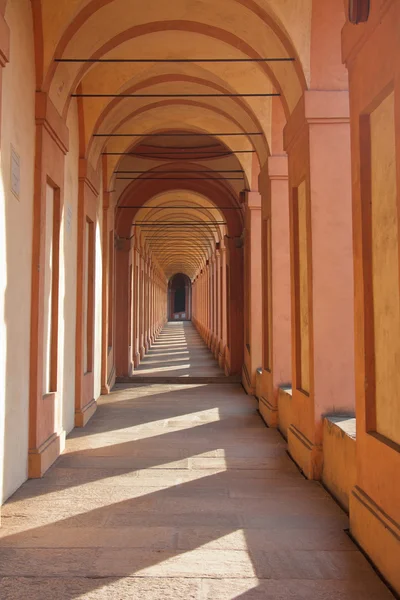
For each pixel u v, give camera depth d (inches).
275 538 185.9
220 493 234.5
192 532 191.0
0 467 211.9
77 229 373.1
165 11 310.8
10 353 223.5
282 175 385.7
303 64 266.1
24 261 243.4
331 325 260.8
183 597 145.4
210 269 1095.0
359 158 185.6
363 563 166.4
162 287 1999.3
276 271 382.9
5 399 218.1
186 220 1032.2
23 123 240.4
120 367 649.0
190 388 551.8
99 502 221.9
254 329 508.1
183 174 660.7
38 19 254.7
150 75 402.6
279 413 363.3
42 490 236.4
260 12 281.0
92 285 420.5
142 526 196.5
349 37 189.9
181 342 1305.4
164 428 366.3
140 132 515.2
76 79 306.2
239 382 595.8
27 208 247.4
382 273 172.7
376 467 168.9
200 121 510.3
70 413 355.9
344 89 266.7
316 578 156.6
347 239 264.4
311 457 253.4
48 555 171.9
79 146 377.4
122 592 148.0
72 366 360.2
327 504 221.0
